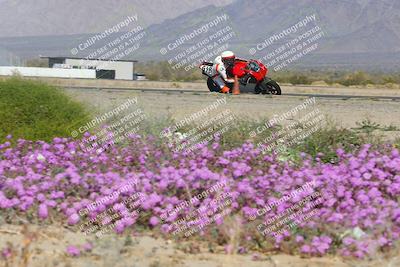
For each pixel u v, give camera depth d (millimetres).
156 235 16859
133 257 15016
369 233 15703
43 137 27891
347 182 19078
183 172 19516
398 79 139625
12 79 31031
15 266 13531
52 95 30125
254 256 15227
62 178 19516
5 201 17219
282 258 15375
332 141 28312
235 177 20125
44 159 23172
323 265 14797
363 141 28703
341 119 38844
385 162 21391
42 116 29266
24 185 19188
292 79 134500
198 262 14867
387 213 16375
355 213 16469
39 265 13953
